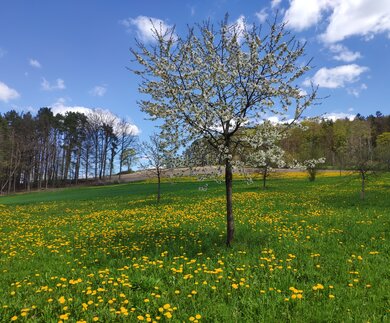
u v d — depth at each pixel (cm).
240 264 891
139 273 827
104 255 1045
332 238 1178
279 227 1409
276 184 4112
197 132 1067
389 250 995
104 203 3142
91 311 616
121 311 595
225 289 714
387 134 10369
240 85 1116
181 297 683
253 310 619
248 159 1157
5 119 8881
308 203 2214
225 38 1134
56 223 1900
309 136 10912
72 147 9244
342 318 573
